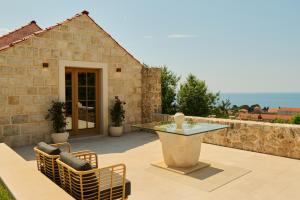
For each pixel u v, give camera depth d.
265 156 6.78
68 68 9.22
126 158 6.77
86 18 9.35
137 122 11.01
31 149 7.71
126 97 10.62
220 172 5.54
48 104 8.59
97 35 9.66
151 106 10.73
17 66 7.93
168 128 5.68
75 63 9.14
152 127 5.88
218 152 7.21
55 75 8.70
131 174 5.46
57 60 8.73
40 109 8.44
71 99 9.34
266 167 5.88
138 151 7.53
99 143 8.65
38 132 8.42
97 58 9.69
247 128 7.38
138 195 4.41
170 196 4.37
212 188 4.70
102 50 9.82
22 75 8.04
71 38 9.02
